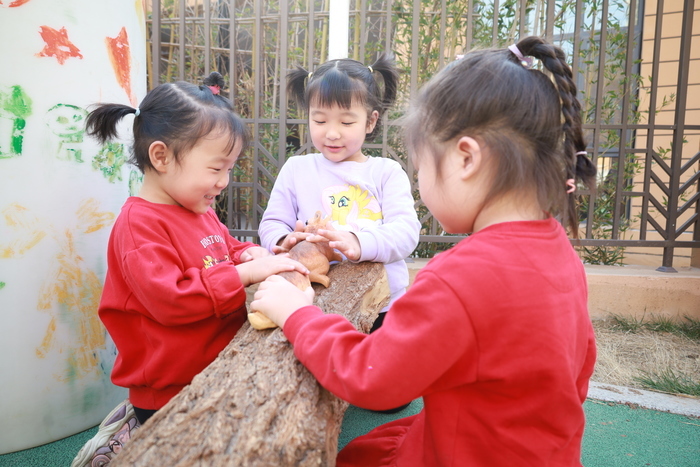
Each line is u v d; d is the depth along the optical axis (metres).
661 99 4.59
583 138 1.00
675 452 1.89
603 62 3.39
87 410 1.90
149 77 4.32
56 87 1.71
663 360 2.77
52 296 1.77
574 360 0.95
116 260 1.40
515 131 0.93
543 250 0.93
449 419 0.96
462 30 3.87
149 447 0.89
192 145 1.35
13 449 1.76
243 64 4.43
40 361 1.77
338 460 1.24
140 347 1.42
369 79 1.86
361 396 0.89
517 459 0.92
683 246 3.48
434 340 0.86
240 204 4.25
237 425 0.88
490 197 0.96
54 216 1.74
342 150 1.90
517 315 0.86
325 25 4.09
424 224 3.86
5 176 1.65
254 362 1.03
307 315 1.05
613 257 3.93
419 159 1.05
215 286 1.26
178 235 1.41
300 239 1.54
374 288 1.51
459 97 0.95
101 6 1.81
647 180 3.49
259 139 3.71
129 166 2.01
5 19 1.61
